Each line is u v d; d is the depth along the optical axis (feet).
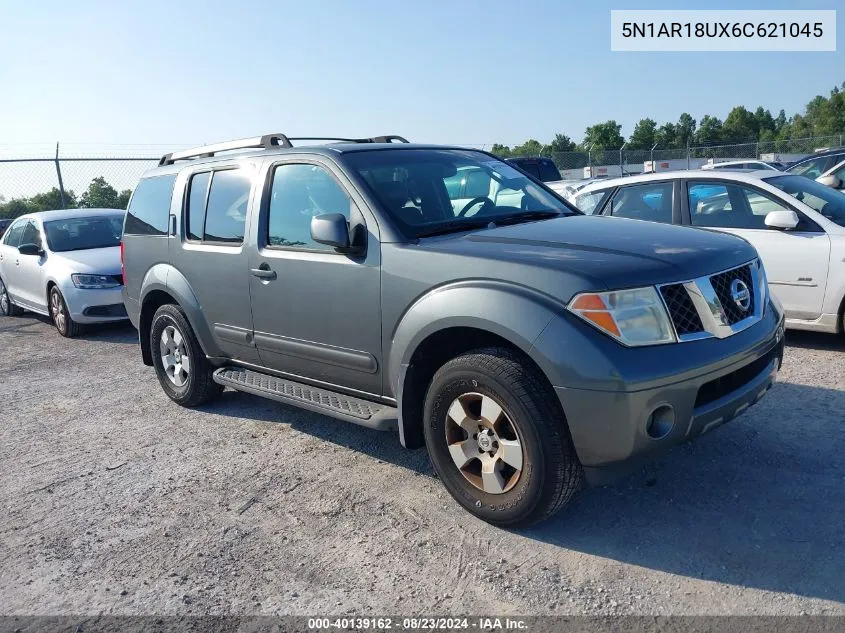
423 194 13.67
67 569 11.14
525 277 10.55
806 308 19.89
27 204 51.96
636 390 9.71
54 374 23.98
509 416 10.65
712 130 297.33
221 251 15.98
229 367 17.24
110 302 29.68
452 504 12.39
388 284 12.26
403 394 12.19
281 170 14.89
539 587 9.79
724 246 11.78
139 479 14.42
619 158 95.61
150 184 19.24
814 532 10.57
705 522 11.10
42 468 15.39
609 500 12.05
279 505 12.82
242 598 10.02
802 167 42.37
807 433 14.07
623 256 10.78
